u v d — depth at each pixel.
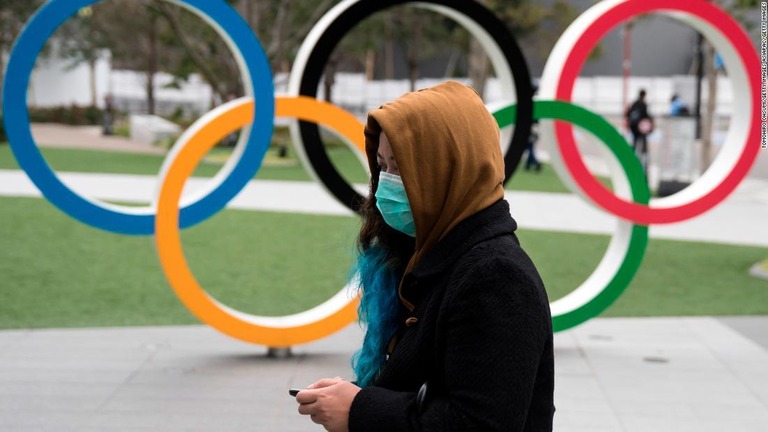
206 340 7.13
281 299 8.72
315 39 6.47
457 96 2.12
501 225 2.09
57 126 40.84
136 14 34.19
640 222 7.07
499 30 6.72
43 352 6.61
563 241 12.20
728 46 7.29
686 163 17.61
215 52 26.16
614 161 7.11
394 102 2.12
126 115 44.09
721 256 11.32
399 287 2.25
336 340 7.30
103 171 19.97
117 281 9.28
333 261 10.53
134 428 5.04
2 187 16.20
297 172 20.55
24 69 5.87
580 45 6.89
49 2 5.88
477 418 1.93
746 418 5.36
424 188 2.07
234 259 10.54
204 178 18.95
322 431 5.05
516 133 6.83
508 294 1.98
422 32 35.81
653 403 5.64
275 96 6.42
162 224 6.21
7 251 10.58
